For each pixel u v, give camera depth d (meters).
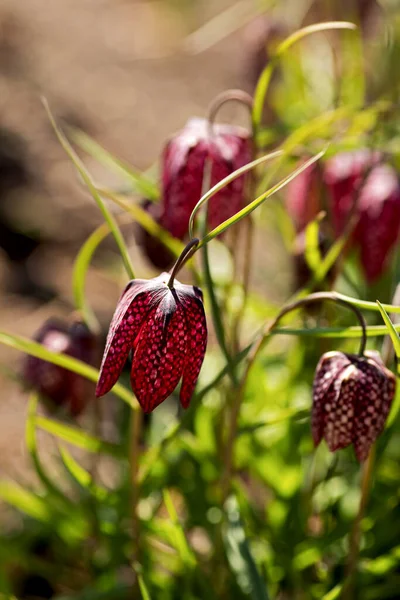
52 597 0.75
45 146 1.38
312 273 0.67
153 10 2.06
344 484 0.71
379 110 0.65
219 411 0.70
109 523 0.68
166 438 0.61
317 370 0.55
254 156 0.62
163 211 0.62
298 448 0.71
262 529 0.68
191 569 0.64
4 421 0.88
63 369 0.65
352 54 0.86
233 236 0.64
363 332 0.55
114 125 1.50
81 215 1.24
